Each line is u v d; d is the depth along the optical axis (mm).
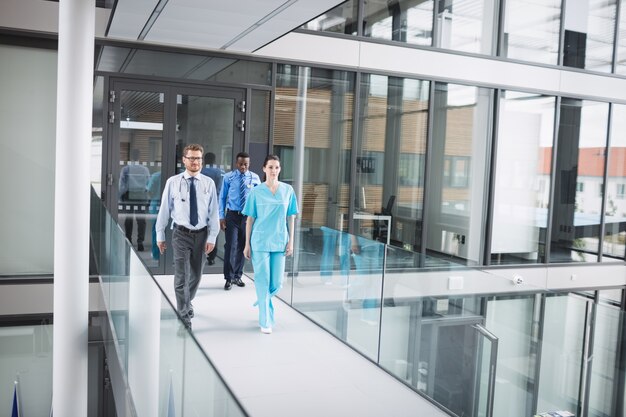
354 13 8633
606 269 10930
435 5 9102
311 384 4871
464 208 9680
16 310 7180
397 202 9125
